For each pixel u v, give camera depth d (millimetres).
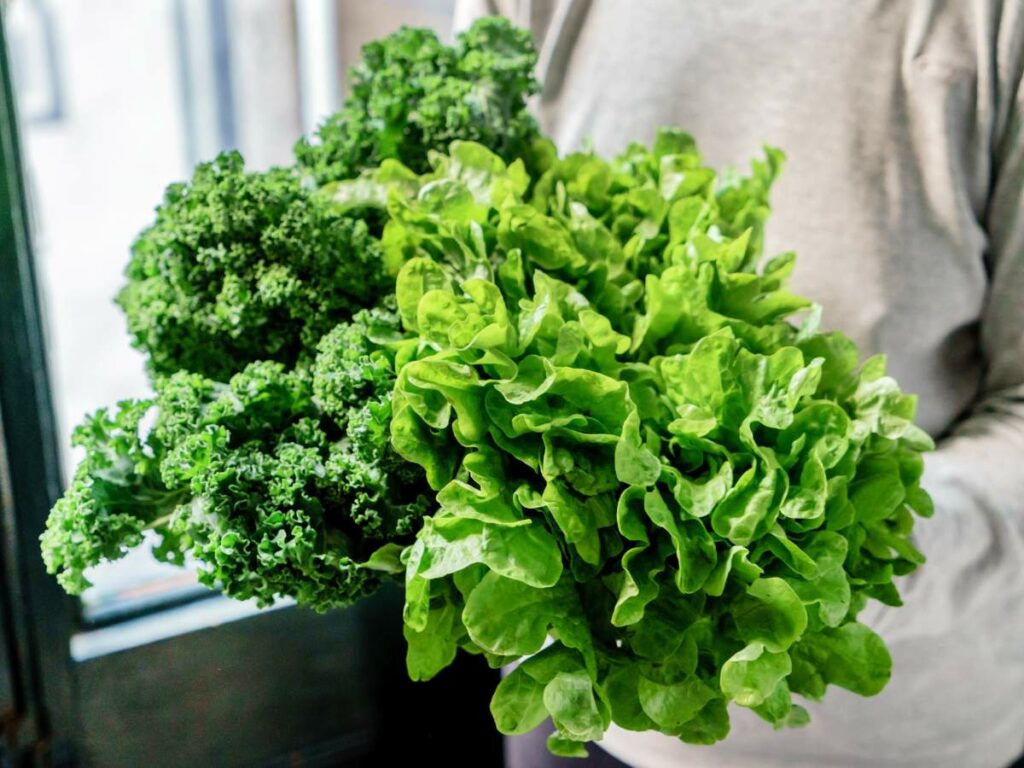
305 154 663
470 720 835
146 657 764
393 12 1272
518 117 684
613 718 456
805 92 736
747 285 549
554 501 441
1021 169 677
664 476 464
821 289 753
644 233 598
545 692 437
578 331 469
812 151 740
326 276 553
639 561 462
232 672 787
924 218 717
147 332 577
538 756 813
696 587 447
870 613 652
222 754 799
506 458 468
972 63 685
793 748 730
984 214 721
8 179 674
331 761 832
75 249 1308
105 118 1365
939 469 672
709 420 467
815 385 464
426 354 483
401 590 812
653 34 785
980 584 657
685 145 675
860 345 742
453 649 476
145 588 796
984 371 765
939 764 749
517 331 475
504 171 580
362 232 567
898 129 711
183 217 564
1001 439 695
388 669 833
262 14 1211
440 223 542
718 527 454
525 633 441
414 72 665
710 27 764
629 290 556
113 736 772
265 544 457
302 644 803
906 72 701
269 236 549
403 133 651
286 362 569
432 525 441
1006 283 709
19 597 724
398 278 497
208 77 1290
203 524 470
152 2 1292
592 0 816
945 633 690
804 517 456
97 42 1338
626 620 436
